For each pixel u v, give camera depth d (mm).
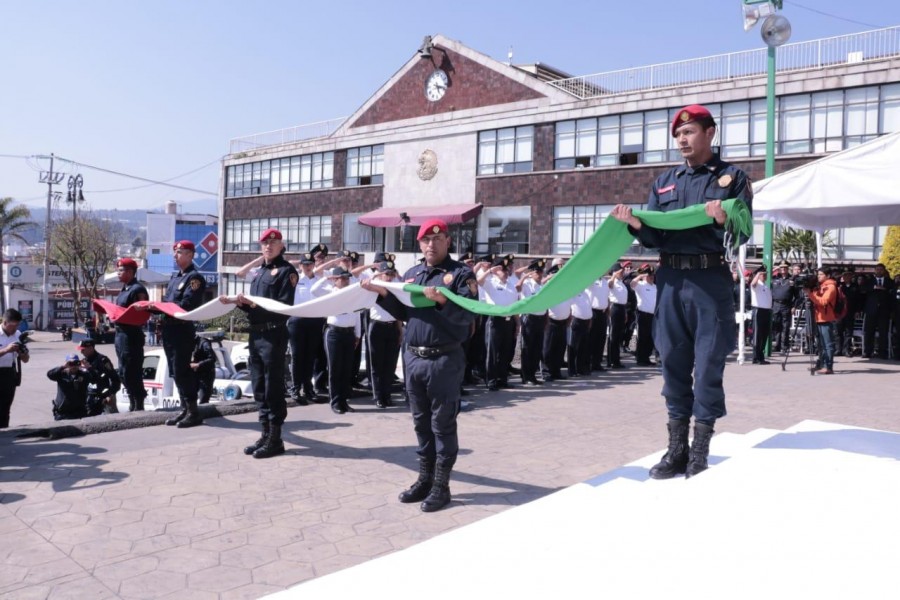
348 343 8586
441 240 5141
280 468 6055
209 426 7672
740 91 23859
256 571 3982
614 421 8164
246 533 4555
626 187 27188
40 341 47688
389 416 8406
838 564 1784
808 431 3666
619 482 3080
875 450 3066
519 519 2496
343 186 38906
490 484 5641
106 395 9977
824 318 12375
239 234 46750
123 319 8258
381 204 36781
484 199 32125
